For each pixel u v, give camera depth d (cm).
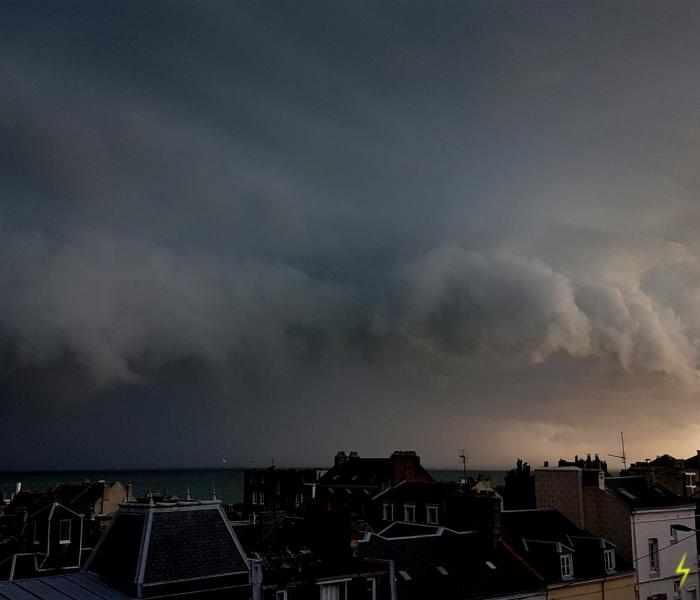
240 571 3888
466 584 4997
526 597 5197
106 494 9081
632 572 6053
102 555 3866
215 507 4059
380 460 9950
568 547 5797
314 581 4172
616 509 6325
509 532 6025
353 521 4703
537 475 6881
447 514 6066
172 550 3712
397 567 4884
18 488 10100
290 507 10469
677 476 7950
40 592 3419
